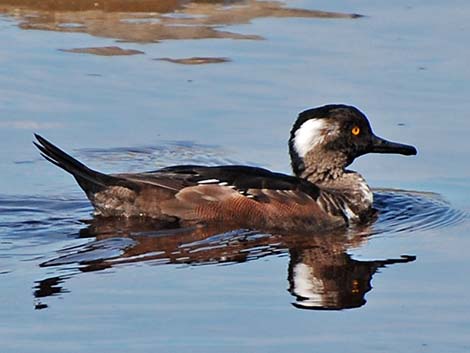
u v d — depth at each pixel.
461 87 18.62
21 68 19.17
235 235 14.06
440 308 11.84
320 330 11.27
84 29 21.03
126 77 18.92
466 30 21.27
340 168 15.73
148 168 16.28
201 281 12.37
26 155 16.39
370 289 12.32
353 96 18.25
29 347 10.77
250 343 10.95
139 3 22.20
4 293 11.93
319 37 20.84
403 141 16.97
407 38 20.83
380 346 10.96
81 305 11.65
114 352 10.70
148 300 11.82
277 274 12.68
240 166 15.05
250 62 19.59
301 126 15.86
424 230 14.52
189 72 19.14
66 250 13.23
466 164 16.55
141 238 13.76
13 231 13.85
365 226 14.75
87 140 16.95
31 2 22.11
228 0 22.69
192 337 11.03
